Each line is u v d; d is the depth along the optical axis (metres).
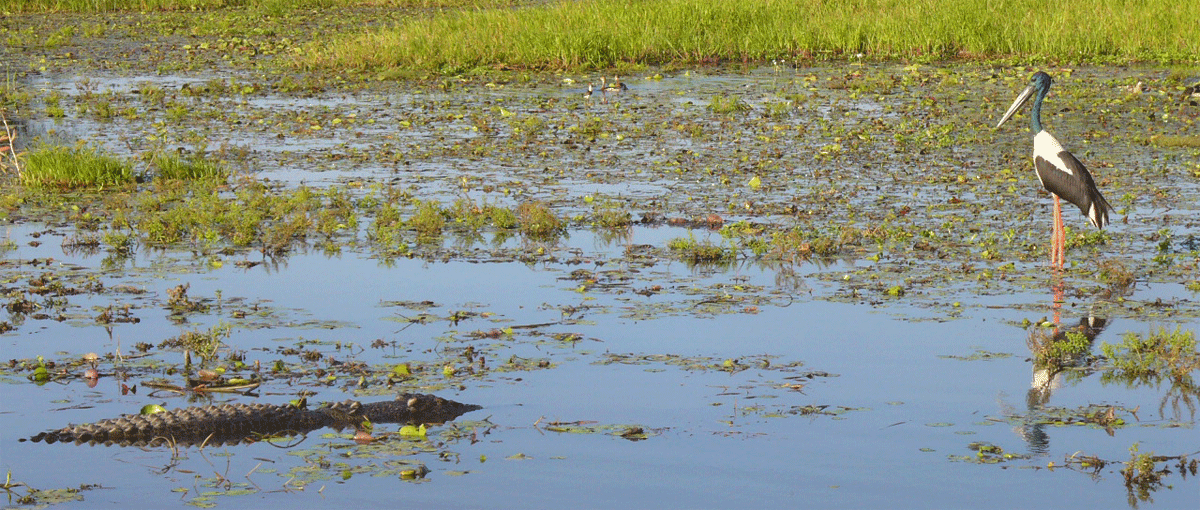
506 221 13.45
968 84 25.88
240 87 25.59
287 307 10.23
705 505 6.30
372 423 7.60
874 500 6.39
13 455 7.01
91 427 7.32
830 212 14.11
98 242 12.76
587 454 7.04
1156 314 9.98
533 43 29.22
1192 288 10.73
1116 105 22.66
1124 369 8.70
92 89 25.70
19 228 13.45
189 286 10.92
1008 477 6.73
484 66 28.78
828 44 30.66
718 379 8.39
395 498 6.40
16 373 8.47
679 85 26.25
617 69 28.59
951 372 8.56
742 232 13.04
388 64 28.81
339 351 9.05
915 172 16.64
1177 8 30.56
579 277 11.23
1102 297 10.52
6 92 24.98
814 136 19.69
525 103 23.77
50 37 34.31
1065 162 12.19
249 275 11.36
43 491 6.46
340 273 11.42
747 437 7.29
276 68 29.17
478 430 7.44
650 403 7.90
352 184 15.93
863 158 17.72
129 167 16.27
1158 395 8.20
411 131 20.52
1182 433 7.47
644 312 10.05
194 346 9.02
